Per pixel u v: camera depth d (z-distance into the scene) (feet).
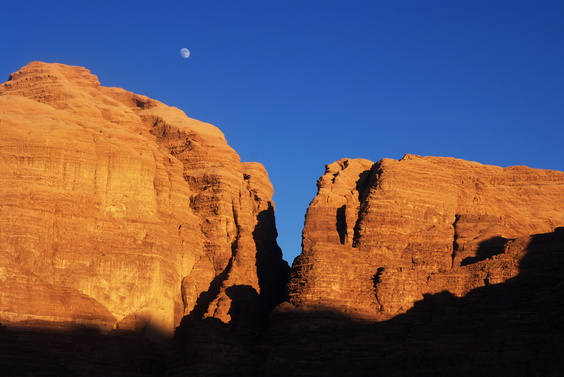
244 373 440.86
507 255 466.29
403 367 426.10
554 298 436.35
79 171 482.69
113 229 481.05
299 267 472.85
